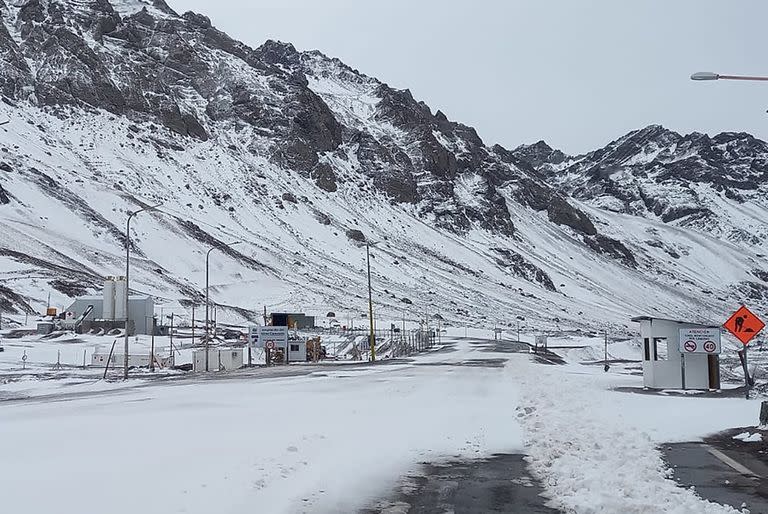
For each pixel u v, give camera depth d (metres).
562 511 9.18
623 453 12.39
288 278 159.25
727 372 47.50
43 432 15.78
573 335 137.00
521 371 39.22
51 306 99.88
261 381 35.97
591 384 29.89
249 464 11.65
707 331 27.67
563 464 11.76
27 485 10.10
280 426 16.77
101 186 167.38
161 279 132.50
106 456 12.47
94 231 145.00
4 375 44.25
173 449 13.22
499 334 122.69
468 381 33.31
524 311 186.62
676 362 27.72
